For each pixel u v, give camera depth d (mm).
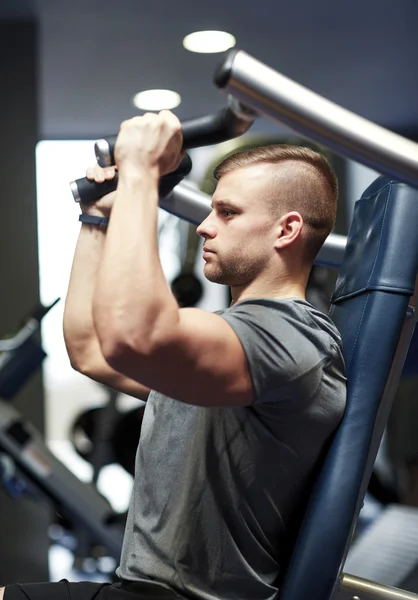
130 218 1267
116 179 1574
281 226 1494
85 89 5668
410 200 1450
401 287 1421
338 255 1729
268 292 1502
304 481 1428
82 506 3383
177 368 1255
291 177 1496
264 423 1390
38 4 4336
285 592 1362
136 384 1716
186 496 1413
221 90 1170
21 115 4570
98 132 6598
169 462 1449
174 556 1404
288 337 1346
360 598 1426
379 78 5723
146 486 1473
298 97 1139
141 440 1520
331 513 1360
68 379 7164
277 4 4445
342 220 6172
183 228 5402
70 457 7242
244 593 1401
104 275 1243
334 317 1568
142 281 1232
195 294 5414
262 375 1312
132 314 1222
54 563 5777
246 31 4836
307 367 1342
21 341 3424
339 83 5832
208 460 1407
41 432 4555
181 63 5277
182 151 1377
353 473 1375
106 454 5074
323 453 1420
